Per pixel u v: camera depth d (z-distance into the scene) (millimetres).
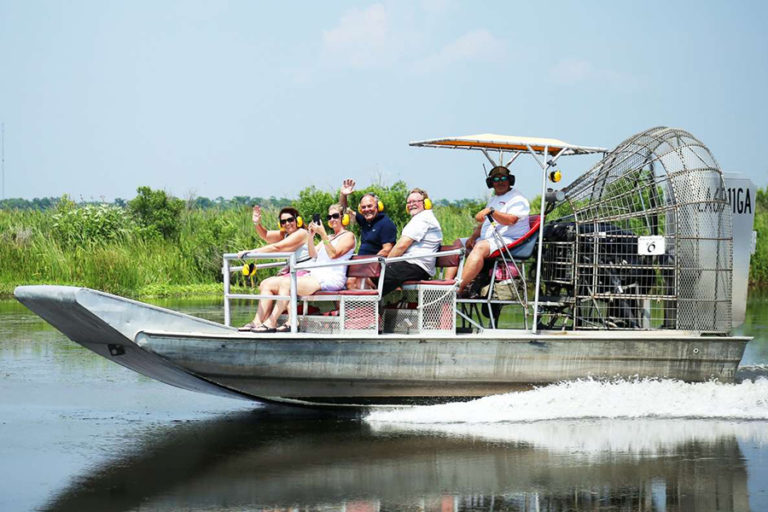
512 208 20047
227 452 15555
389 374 18297
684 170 20062
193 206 56219
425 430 17281
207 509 12461
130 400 20438
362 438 16594
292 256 18203
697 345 19562
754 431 17188
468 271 19422
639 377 19406
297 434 16969
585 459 15094
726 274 20312
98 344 18500
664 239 19797
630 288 20422
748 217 21234
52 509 12461
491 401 18500
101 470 14406
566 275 20156
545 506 12617
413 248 19484
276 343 17781
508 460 15000
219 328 18156
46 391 21297
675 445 16031
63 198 53031
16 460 14992
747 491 13281
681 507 12570
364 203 20547
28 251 46344
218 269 49125
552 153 20750
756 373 21656
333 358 18031
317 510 12430
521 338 18734
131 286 45906
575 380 19109
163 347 17359
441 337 18406
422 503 12734
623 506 12617
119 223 51094
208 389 18812
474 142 20250
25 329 32219
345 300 18359
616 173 20641
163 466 14641
